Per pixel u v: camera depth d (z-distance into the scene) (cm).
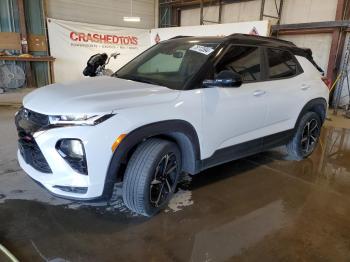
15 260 176
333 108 806
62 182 190
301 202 268
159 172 222
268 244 207
